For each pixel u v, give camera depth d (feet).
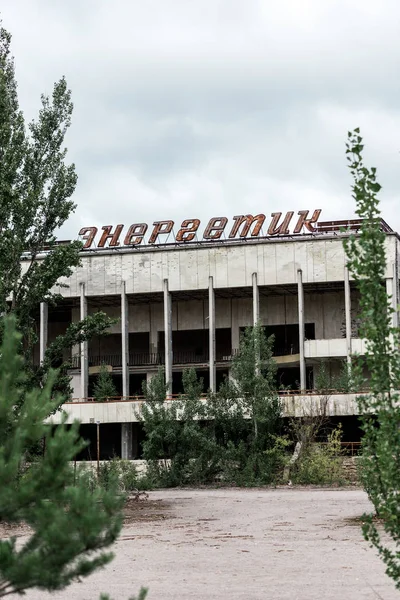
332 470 145.18
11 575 20.31
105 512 21.61
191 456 150.61
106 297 244.01
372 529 30.40
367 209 31.12
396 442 29.66
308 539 65.87
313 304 244.01
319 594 39.86
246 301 250.16
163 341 256.32
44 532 20.67
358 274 30.89
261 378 152.66
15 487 21.47
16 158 103.40
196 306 252.62
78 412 221.25
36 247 103.65
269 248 229.04
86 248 240.32
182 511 97.50
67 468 21.62
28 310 100.99
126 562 53.26
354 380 30.91
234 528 76.48
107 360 255.29
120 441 245.45
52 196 104.53
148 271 236.22
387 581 43.70
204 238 233.35
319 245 225.56
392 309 30.68
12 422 22.13
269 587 42.29
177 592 41.04
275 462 150.20
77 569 21.06
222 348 259.80
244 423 152.56
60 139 106.93
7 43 113.60
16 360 22.77
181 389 252.01
